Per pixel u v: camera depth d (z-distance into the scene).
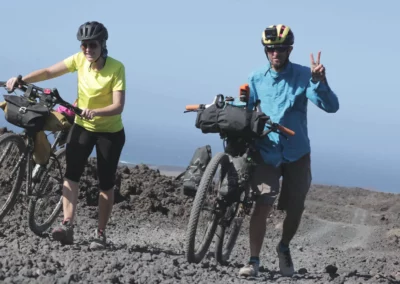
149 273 6.01
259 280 6.60
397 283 7.21
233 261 7.93
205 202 6.62
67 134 7.59
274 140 6.78
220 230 7.12
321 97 6.64
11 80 7.02
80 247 7.12
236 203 6.79
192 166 6.71
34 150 7.29
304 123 6.98
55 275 5.60
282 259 7.22
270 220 13.43
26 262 5.86
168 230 10.91
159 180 13.41
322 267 8.61
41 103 6.98
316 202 18.30
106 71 7.05
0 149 7.02
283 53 6.75
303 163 6.96
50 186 7.79
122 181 12.59
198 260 6.78
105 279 5.64
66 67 7.24
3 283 5.25
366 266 8.78
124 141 7.36
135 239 9.44
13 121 7.00
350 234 13.30
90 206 11.02
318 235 12.98
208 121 6.63
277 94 6.86
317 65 6.55
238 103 6.95
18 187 7.23
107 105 7.11
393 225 15.05
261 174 6.71
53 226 8.44
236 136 6.63
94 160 12.48
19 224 8.05
